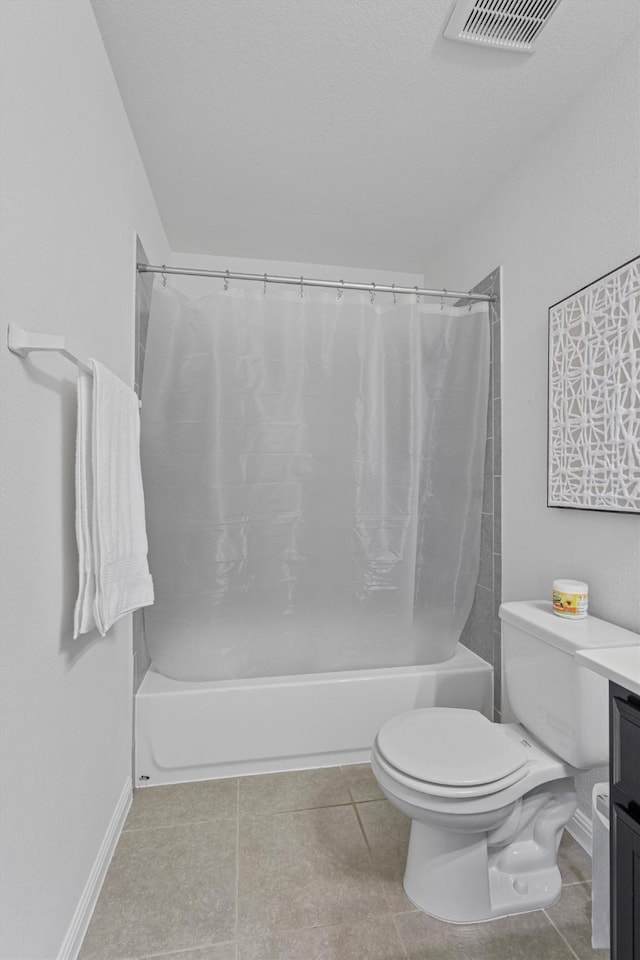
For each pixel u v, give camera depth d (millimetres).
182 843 1610
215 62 1538
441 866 1358
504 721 2100
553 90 1647
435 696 2139
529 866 1469
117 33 1433
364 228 2584
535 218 1917
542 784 1506
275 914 1347
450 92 1662
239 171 2107
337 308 2092
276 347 2039
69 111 1184
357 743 2068
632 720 924
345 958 1225
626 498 1411
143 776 1918
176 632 2006
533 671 1493
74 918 1210
